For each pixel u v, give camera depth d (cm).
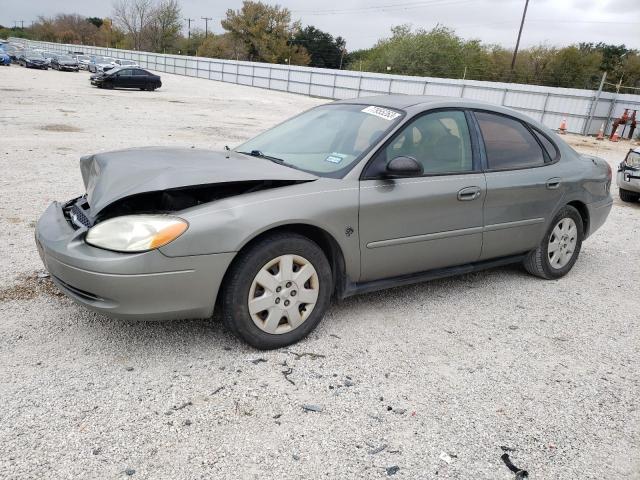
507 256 446
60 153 984
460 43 5372
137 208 310
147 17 8756
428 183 369
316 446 245
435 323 381
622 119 2386
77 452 231
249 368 304
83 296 290
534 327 386
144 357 309
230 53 7688
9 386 273
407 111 380
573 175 468
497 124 430
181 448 238
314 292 332
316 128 410
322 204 321
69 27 11169
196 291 289
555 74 5512
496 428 267
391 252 360
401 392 292
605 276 511
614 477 239
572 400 296
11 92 2239
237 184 306
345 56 8144
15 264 434
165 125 1588
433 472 234
